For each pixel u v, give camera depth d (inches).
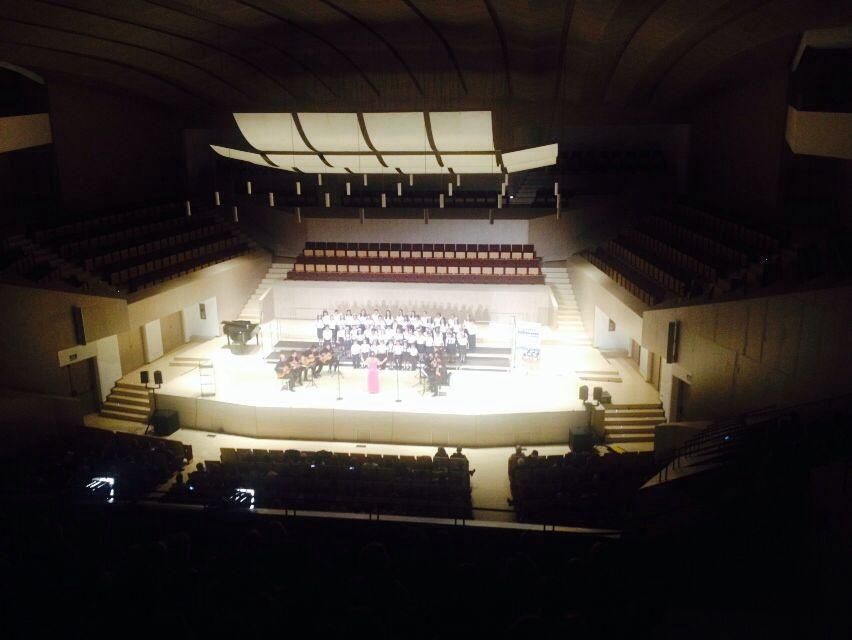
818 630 373.4
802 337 576.7
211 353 1065.5
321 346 995.3
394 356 983.6
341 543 505.7
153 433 872.9
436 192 1339.8
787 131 825.5
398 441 843.4
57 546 490.6
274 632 390.0
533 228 1211.9
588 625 396.8
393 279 1152.2
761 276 700.0
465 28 835.4
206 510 554.9
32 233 972.6
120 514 558.6
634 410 862.5
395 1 748.6
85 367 917.2
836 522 387.9
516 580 438.0
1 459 765.3
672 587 424.5
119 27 809.5
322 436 856.3
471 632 395.5
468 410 840.3
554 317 1099.9
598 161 1341.0
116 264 995.3
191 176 1289.4
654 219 1152.2
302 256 1222.3
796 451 486.3
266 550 476.4
